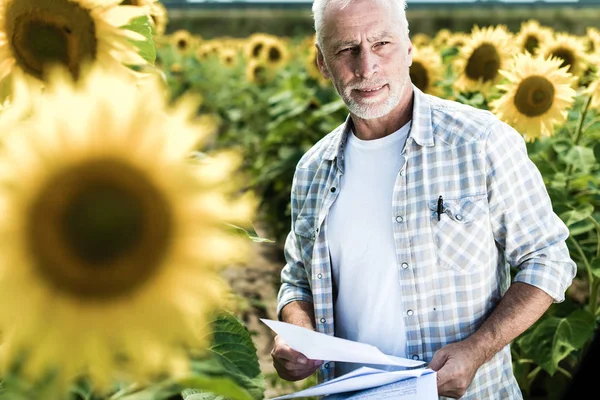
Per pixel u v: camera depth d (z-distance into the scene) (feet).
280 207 26.35
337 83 7.91
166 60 46.06
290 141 27.43
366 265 8.14
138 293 3.36
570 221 12.87
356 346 6.63
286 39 74.08
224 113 41.98
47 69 5.36
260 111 38.40
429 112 7.95
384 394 6.53
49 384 3.31
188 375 3.67
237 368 5.02
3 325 3.29
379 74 7.67
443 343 7.84
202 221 3.38
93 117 3.27
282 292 9.27
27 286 3.28
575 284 17.44
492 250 7.95
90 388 4.02
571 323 12.47
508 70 17.08
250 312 20.74
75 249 3.31
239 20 107.86
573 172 15.06
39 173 3.25
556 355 12.19
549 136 14.39
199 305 3.39
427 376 6.53
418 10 110.93
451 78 19.69
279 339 8.16
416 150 7.86
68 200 3.29
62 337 3.30
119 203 3.31
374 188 8.15
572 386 6.31
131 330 3.34
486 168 7.69
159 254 3.37
